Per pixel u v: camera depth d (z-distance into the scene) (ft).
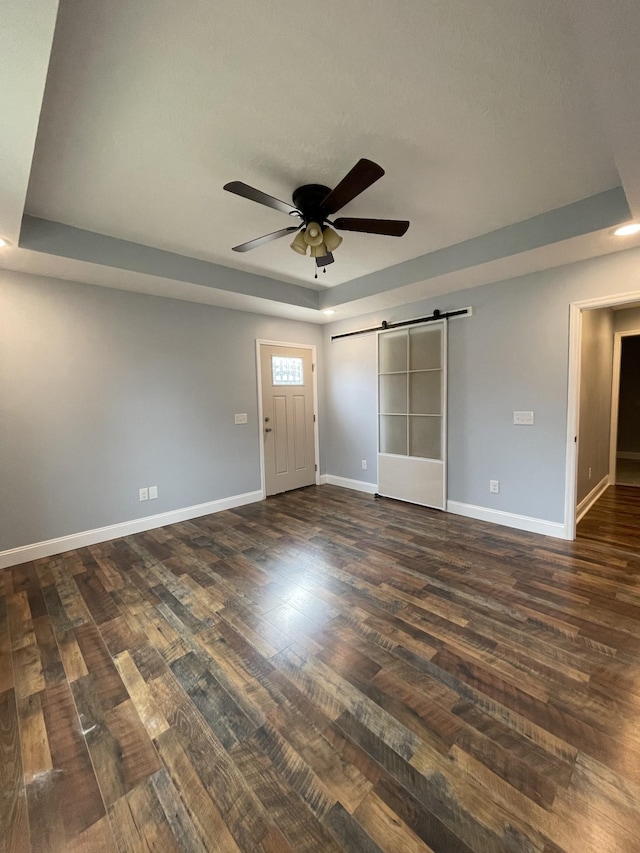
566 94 4.96
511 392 11.15
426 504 13.60
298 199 7.20
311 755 4.33
